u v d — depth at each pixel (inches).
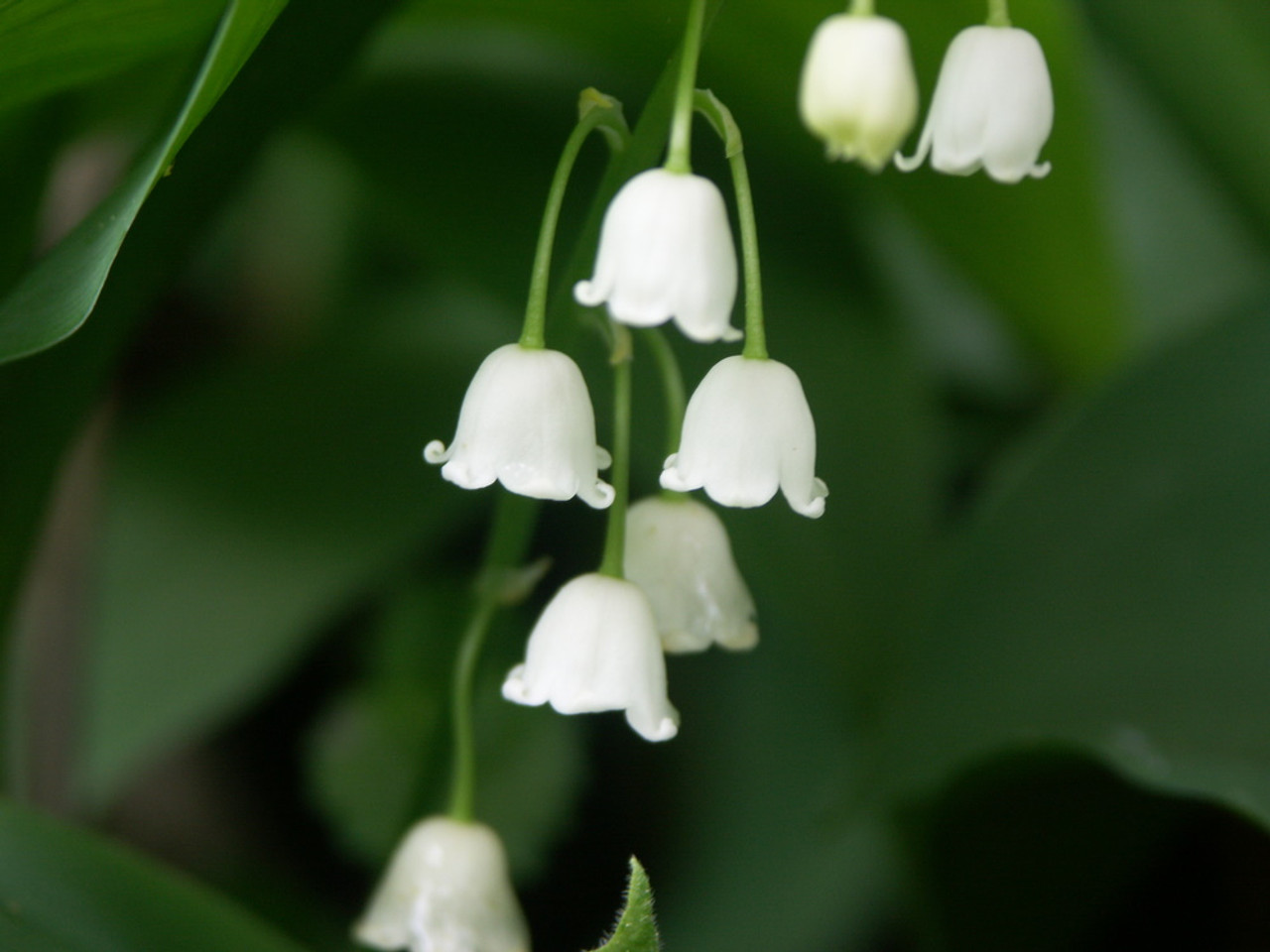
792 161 11.1
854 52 8.7
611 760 12.3
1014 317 11.6
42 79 9.5
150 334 13.0
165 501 11.2
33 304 9.0
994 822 10.5
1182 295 12.1
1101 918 10.9
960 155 9.0
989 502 10.7
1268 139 11.5
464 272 11.0
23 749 10.8
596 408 10.8
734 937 11.5
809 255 11.1
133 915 9.2
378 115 11.0
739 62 10.5
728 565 9.7
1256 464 10.4
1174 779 9.7
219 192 9.8
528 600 12.3
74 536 11.2
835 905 11.5
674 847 12.0
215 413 11.4
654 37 10.5
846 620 10.8
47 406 9.8
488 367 9.2
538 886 11.9
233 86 9.4
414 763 11.3
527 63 11.2
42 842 9.3
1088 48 11.6
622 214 8.9
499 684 11.4
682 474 9.1
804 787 11.8
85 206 11.5
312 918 11.5
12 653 10.6
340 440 11.3
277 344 13.5
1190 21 11.4
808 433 9.1
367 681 11.5
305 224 13.5
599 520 12.6
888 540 10.9
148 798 11.9
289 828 12.1
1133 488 10.5
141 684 10.9
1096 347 11.5
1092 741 9.8
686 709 12.4
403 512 11.2
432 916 9.7
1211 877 11.2
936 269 12.8
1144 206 12.4
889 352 11.1
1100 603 10.4
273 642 11.0
